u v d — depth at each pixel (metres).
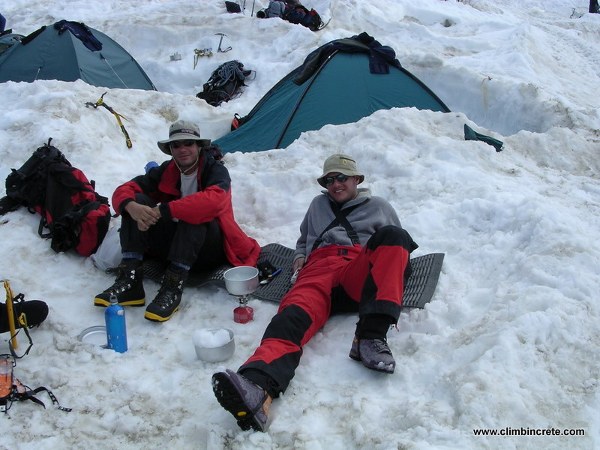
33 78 9.37
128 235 4.07
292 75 8.36
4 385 3.15
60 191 4.73
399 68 7.96
